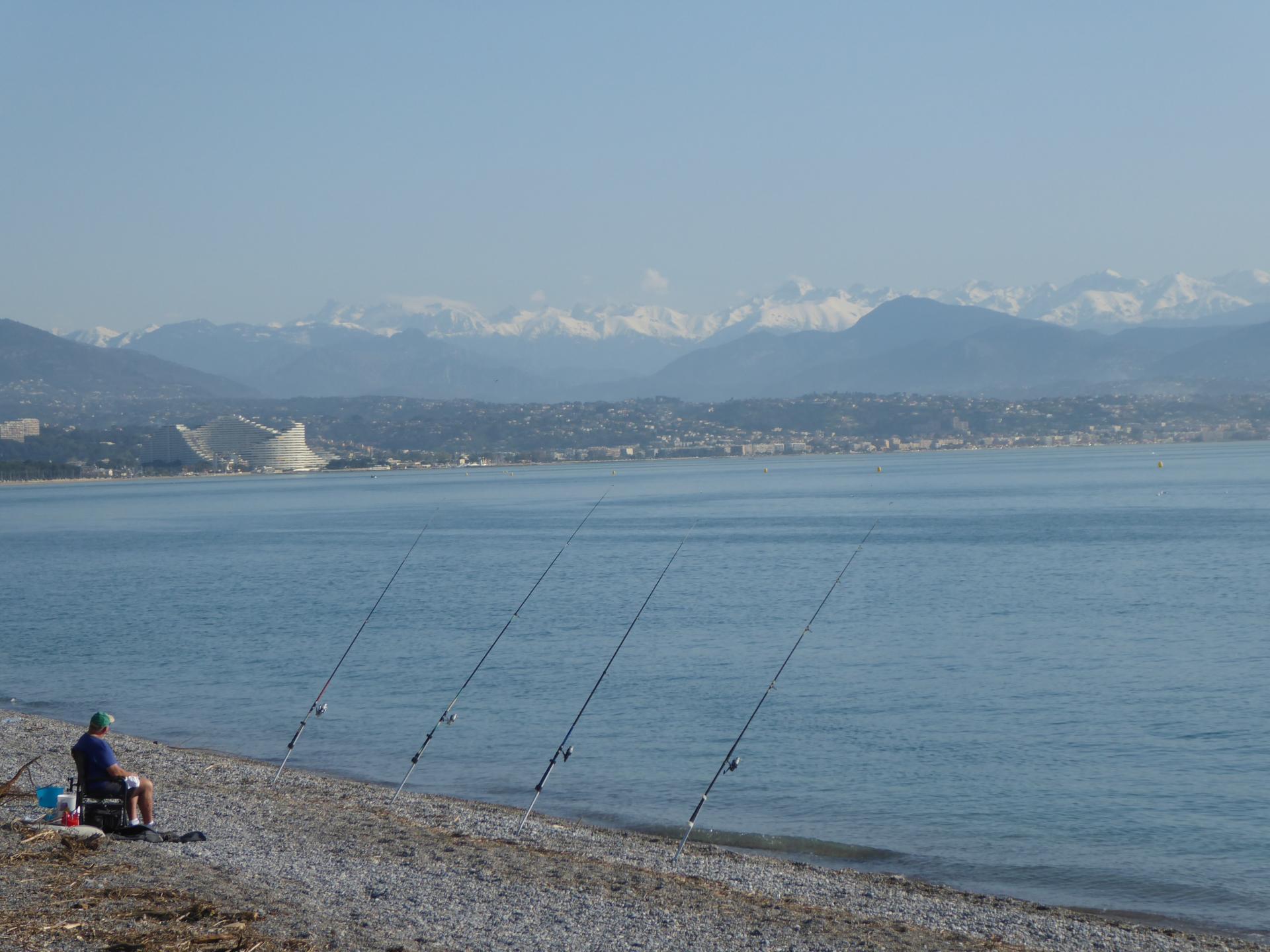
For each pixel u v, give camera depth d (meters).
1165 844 31.59
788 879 27.58
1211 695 50.12
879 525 163.38
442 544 148.62
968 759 40.28
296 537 167.00
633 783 37.50
